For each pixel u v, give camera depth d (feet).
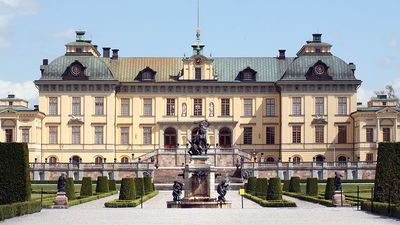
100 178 316.40
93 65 479.41
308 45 485.15
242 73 486.38
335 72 475.31
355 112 463.42
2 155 199.72
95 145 475.72
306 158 473.67
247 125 484.33
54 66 479.82
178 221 173.47
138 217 185.98
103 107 477.36
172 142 483.51
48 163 422.00
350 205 230.68
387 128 457.68
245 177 406.82
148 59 502.79
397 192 201.16
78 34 488.44
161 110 483.92
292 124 474.90
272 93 484.74
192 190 233.55
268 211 208.33
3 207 176.04
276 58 506.48
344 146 472.44
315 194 283.38
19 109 465.88
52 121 476.13
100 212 204.95
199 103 485.15
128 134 483.10
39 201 207.62
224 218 182.09
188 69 483.92
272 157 481.87
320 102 475.31
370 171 422.41
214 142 483.10
